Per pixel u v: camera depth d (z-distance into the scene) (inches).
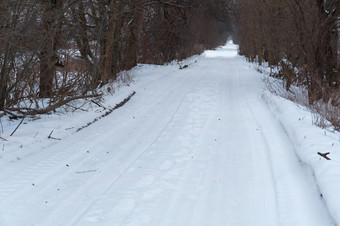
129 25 811.4
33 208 174.9
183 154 255.4
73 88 401.1
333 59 454.6
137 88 552.1
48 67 358.0
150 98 482.6
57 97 365.4
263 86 594.2
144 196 187.8
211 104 438.6
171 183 204.5
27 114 329.1
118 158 249.0
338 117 330.6
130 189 196.7
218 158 246.4
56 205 178.7
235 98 485.4
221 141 285.4
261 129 315.3
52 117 340.2
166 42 1124.5
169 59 1143.0
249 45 1268.5
